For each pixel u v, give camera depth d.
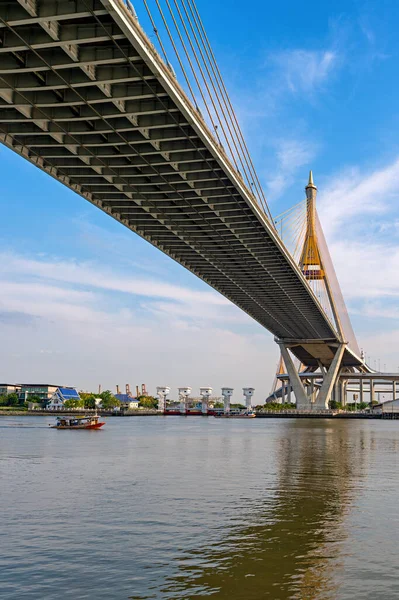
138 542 20.59
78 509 26.09
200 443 67.62
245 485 32.88
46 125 41.56
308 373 199.38
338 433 91.19
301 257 137.88
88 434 89.44
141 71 34.81
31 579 16.94
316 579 16.81
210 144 43.50
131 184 51.78
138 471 39.62
